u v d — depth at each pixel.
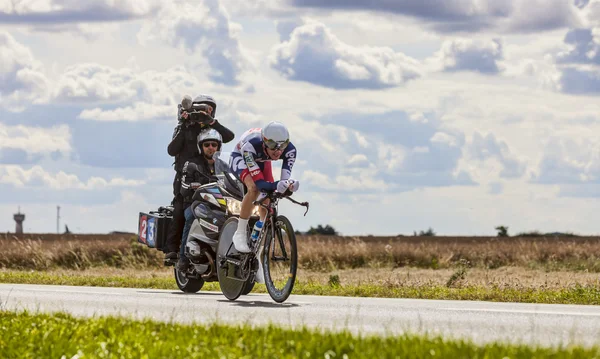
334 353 6.52
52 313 9.60
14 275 19.11
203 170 14.29
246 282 12.08
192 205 13.50
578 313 10.04
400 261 28.72
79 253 27.75
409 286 17.36
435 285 18.70
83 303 11.78
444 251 29.83
